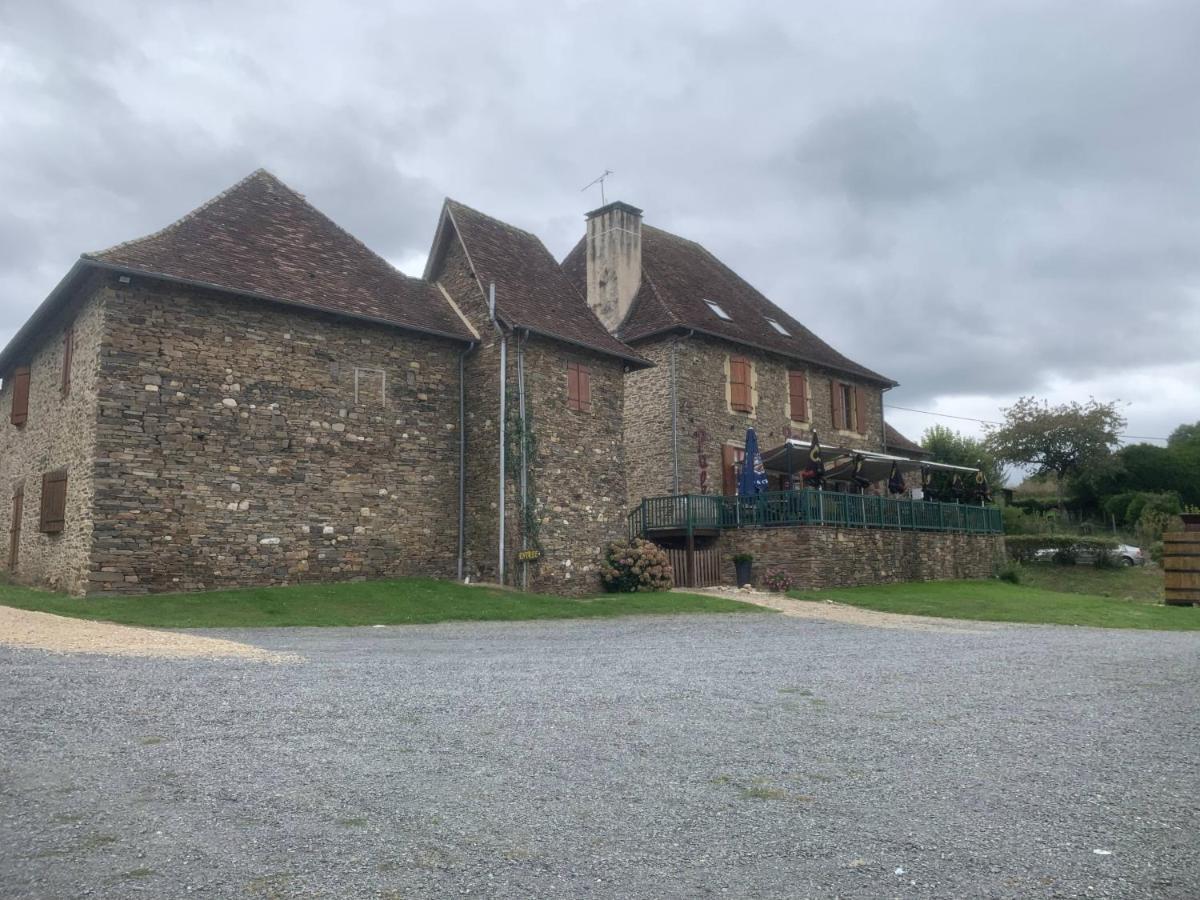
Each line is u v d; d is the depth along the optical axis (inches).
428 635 423.2
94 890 110.5
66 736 181.8
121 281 528.7
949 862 126.1
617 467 775.1
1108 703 257.4
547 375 722.2
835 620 571.5
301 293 610.9
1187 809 153.0
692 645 399.2
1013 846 133.0
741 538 796.6
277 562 582.2
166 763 164.9
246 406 576.1
